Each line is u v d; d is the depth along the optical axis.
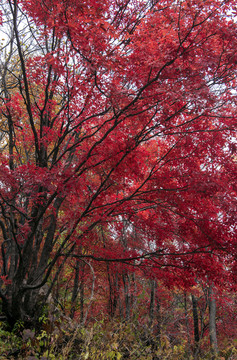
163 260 6.15
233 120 4.86
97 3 3.73
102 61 4.01
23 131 6.69
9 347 4.87
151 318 8.38
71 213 5.80
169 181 5.45
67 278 11.42
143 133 5.13
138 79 4.48
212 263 5.68
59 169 4.99
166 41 4.17
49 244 7.09
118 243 8.25
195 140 5.26
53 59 4.40
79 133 7.07
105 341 4.29
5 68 6.95
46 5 4.84
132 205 5.99
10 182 4.63
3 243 7.55
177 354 4.91
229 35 4.04
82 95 5.07
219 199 4.79
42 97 6.43
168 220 5.96
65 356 3.68
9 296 6.49
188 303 11.45
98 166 5.50
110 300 10.18
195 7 3.94
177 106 4.83
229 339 9.23
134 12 6.34
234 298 10.52
